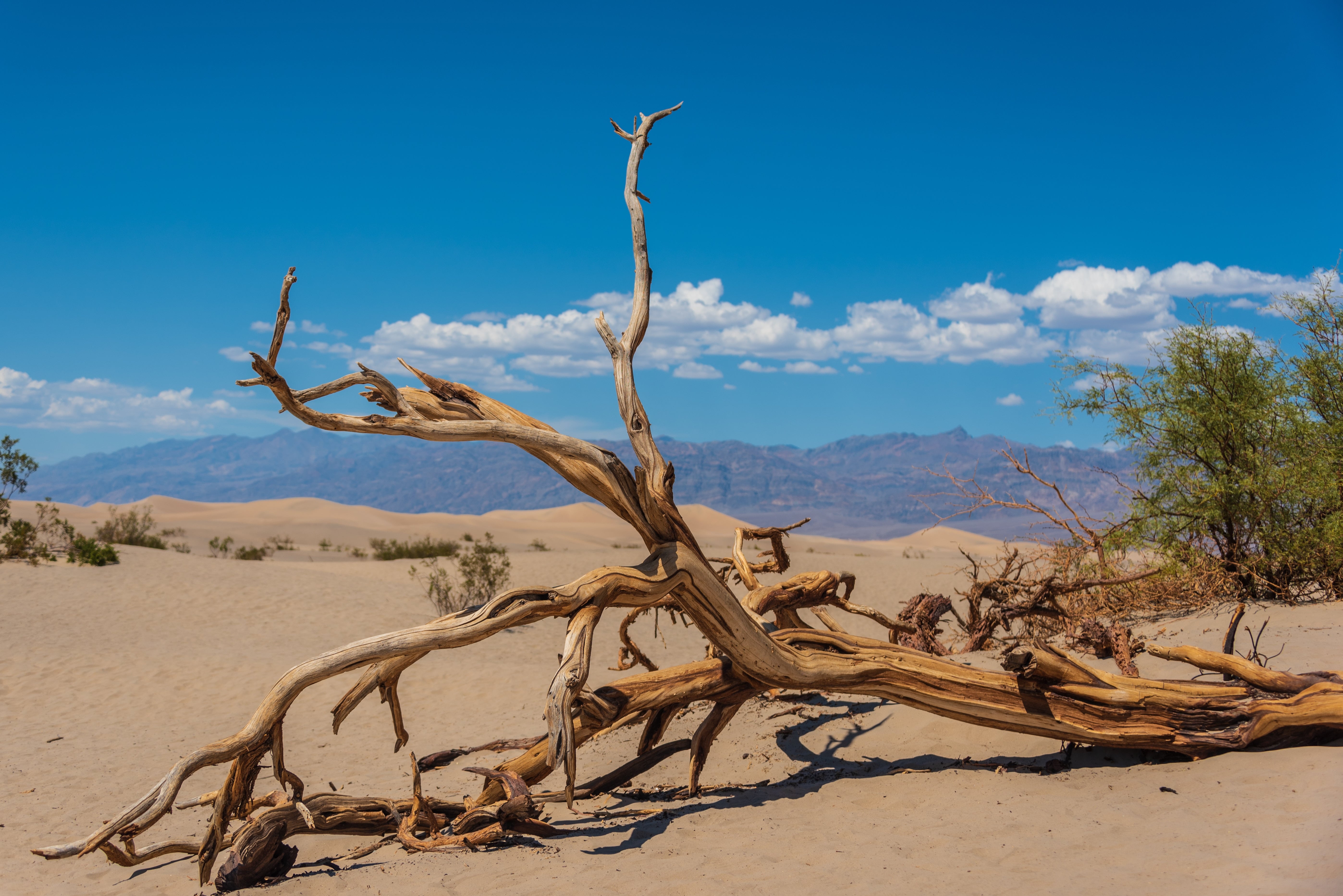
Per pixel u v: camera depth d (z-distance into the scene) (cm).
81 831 688
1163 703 589
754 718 887
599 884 439
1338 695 557
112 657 1480
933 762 683
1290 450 1207
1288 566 1185
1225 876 360
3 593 1967
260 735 492
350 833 555
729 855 478
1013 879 393
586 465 578
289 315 489
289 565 3016
